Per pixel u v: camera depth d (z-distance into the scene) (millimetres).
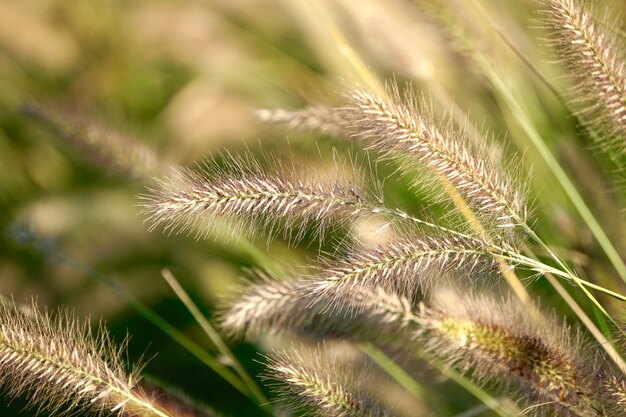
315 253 957
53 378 754
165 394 847
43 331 771
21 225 984
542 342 762
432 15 915
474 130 876
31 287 1109
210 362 901
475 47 916
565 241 891
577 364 760
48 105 977
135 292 1087
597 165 907
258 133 1110
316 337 840
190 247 1062
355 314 825
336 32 919
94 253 1101
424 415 858
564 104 879
